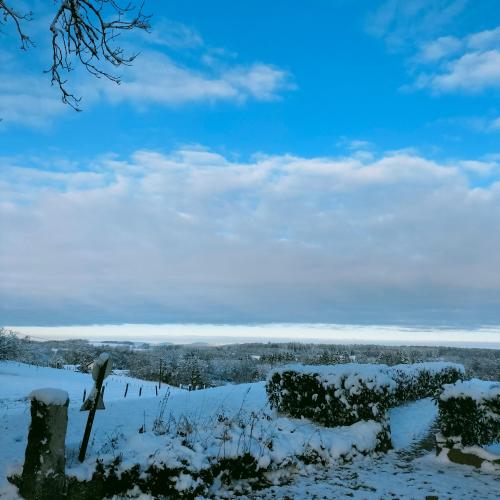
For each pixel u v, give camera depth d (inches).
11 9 283.4
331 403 440.5
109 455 269.1
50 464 240.2
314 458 339.3
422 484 300.5
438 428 492.1
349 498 275.9
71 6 285.0
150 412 522.3
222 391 746.2
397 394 621.3
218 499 274.5
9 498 239.8
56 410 244.2
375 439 383.9
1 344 2461.9
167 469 263.6
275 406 514.0
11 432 408.5
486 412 343.0
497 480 308.8
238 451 300.5
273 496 280.8
